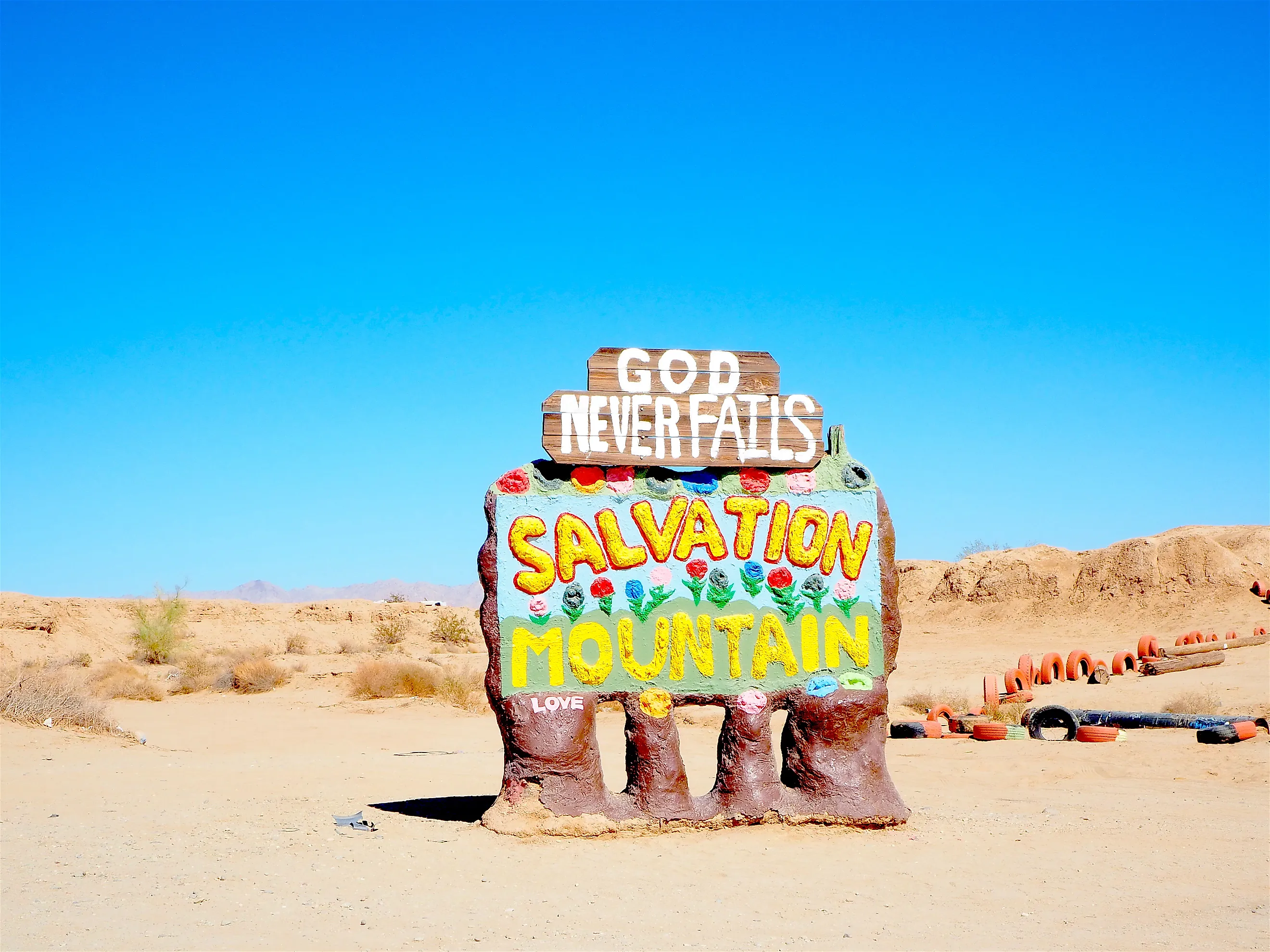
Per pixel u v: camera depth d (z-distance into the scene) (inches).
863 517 456.4
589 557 437.4
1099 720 842.2
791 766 441.1
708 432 449.1
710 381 453.1
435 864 372.5
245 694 1250.0
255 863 366.3
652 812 421.7
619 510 442.0
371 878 350.6
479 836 414.9
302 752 767.7
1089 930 304.8
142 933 284.4
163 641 1646.2
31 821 439.8
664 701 432.5
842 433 464.4
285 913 307.4
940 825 454.6
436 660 1749.5
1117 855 403.5
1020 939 295.4
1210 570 2188.7
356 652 1919.3
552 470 442.6
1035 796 559.2
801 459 454.0
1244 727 743.1
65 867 356.2
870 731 444.8
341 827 427.2
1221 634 1877.5
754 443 451.5
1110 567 2349.9
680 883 352.8
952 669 1621.6
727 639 440.5
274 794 527.5
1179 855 405.4
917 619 2568.9
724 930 300.4
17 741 698.2
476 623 2394.2
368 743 832.9
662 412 447.2
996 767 672.4
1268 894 348.8
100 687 1213.7
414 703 1127.0
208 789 539.2
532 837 411.8
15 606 1779.0
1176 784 607.2
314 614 2277.3
